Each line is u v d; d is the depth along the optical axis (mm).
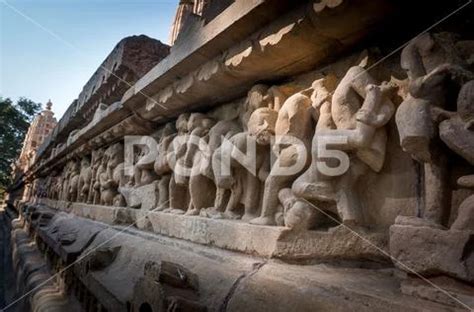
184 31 2182
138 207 3193
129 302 1783
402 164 1376
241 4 1659
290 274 1338
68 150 6277
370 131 1362
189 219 2221
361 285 1177
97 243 3092
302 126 1656
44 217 6406
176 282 1560
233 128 2248
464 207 1024
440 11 1327
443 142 1146
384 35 1521
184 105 2697
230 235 1811
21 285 4660
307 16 1464
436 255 1027
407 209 1322
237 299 1387
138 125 3504
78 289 3031
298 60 1783
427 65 1226
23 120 19766
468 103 1046
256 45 1726
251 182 1943
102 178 4176
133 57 3330
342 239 1409
